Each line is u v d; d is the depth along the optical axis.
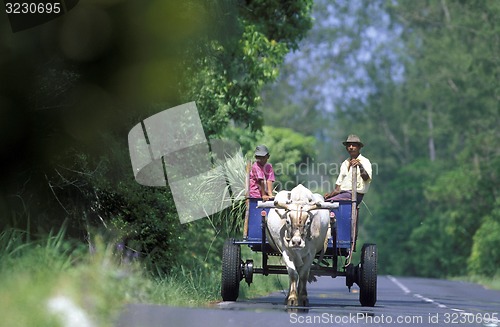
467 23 171.12
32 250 36.84
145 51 44.69
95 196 47.38
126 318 32.09
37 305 29.88
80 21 41.75
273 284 68.25
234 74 69.00
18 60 41.06
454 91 175.25
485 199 161.75
